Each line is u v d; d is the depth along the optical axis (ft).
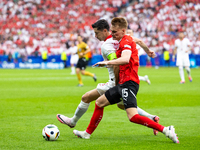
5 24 255.29
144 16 246.88
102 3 264.31
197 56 200.03
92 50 220.02
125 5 265.13
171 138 27.09
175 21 240.12
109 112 45.55
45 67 202.80
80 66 87.92
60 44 229.66
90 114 44.39
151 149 25.96
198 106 50.88
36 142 28.71
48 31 245.45
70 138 30.55
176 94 66.28
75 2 265.13
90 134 30.50
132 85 27.50
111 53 27.58
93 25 29.17
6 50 229.45
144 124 27.09
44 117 41.70
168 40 225.35
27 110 47.09
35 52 214.48
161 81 100.83
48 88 80.48
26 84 91.97
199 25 237.86
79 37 86.38
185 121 38.70
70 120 32.48
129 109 27.40
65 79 111.45
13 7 267.59
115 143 28.32
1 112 45.27
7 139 29.81
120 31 27.50
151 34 232.53
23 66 206.49
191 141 28.71
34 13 261.03
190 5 247.50
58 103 54.39
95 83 95.86
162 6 248.73
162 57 206.90
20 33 246.06
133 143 28.25
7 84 91.66
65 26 247.09
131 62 27.48
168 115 42.96
